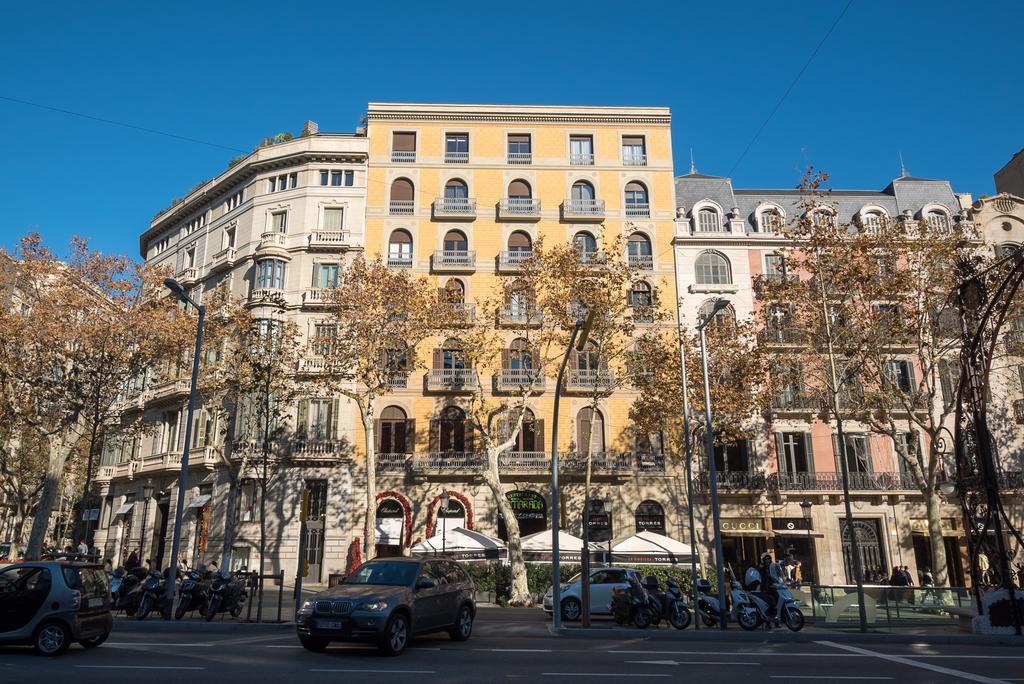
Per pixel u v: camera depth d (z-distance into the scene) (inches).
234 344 1293.1
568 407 1498.5
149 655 491.8
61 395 1196.5
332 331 1284.4
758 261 1601.9
